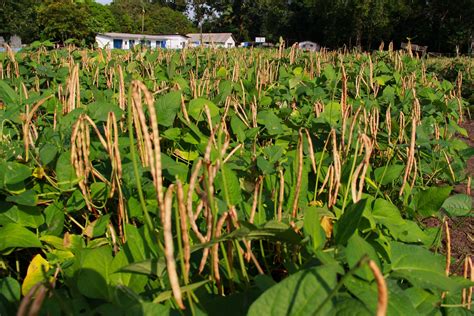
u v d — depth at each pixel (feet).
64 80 14.90
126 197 6.42
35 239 5.61
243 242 5.37
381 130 11.89
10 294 4.44
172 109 8.24
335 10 154.51
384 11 149.79
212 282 4.69
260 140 10.34
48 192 6.76
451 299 5.29
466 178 10.21
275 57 24.12
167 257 3.49
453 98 16.17
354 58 26.21
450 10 147.02
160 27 236.43
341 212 5.91
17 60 17.47
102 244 6.13
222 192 5.71
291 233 4.24
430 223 10.71
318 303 3.28
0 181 5.88
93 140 7.66
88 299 4.55
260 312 3.33
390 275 4.56
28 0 131.54
